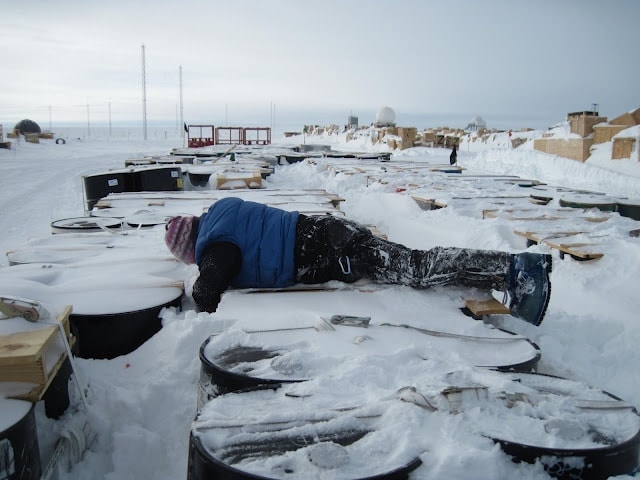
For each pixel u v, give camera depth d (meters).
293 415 2.14
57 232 6.37
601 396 2.42
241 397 2.38
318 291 3.90
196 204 8.62
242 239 3.84
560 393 2.45
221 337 2.99
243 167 14.89
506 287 3.70
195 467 1.97
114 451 2.58
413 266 3.83
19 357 2.13
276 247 3.85
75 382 2.74
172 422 2.87
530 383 2.55
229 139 45.59
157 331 3.65
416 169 16.48
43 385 2.17
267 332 3.11
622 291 4.84
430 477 1.83
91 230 6.38
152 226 6.64
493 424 2.07
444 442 1.97
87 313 3.44
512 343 3.11
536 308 3.58
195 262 4.08
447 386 2.32
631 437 2.05
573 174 18.36
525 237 6.62
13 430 1.97
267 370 2.65
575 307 4.76
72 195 13.77
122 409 2.84
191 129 44.84
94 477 2.51
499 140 34.25
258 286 3.97
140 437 2.64
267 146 36.81
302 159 22.11
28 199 13.03
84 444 2.56
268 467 1.84
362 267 3.91
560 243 5.91
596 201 8.61
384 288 3.94
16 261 4.64
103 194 10.47
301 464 1.85
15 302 2.43
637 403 3.03
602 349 3.79
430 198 9.51
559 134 23.25
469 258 3.71
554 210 8.16
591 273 5.31
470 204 9.02
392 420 2.09
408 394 2.20
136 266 4.33
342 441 2.01
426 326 3.31
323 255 3.90
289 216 3.97
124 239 5.57
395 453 1.91
